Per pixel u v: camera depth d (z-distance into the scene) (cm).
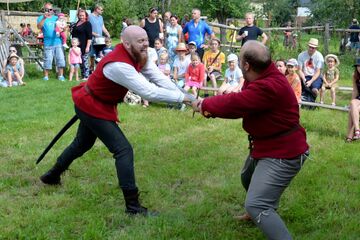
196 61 898
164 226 403
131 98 885
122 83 396
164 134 687
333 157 583
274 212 338
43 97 977
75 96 425
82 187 487
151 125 736
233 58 887
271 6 3606
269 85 325
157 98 391
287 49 1468
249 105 326
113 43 2511
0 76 1187
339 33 1641
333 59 952
